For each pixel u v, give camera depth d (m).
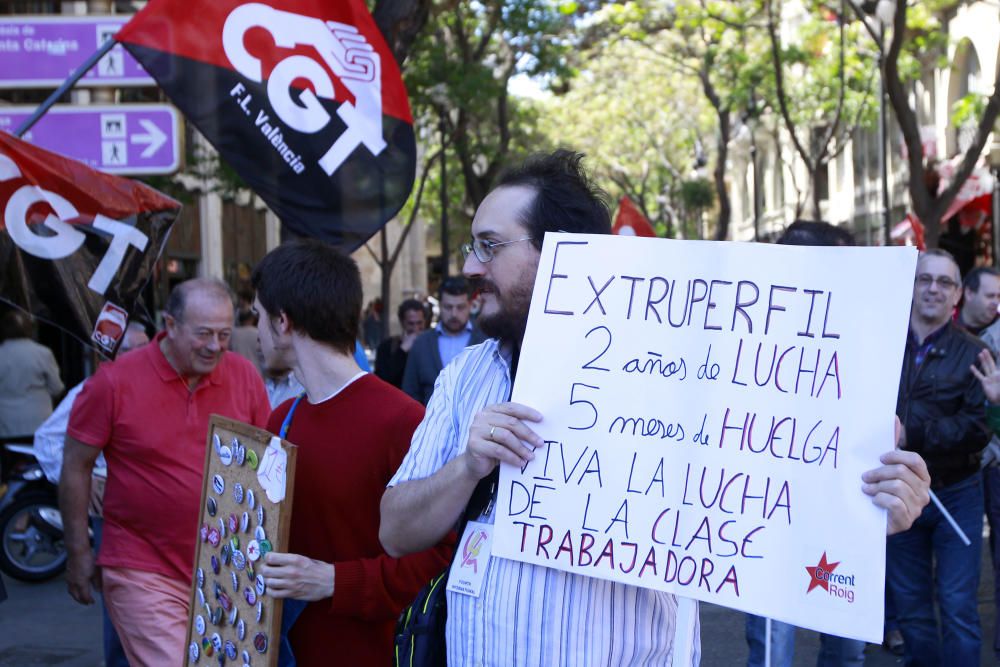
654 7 23.06
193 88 6.00
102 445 4.34
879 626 2.21
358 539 3.24
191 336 4.25
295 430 3.37
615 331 2.47
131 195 5.66
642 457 2.43
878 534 2.23
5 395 10.21
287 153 6.11
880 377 2.27
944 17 23.62
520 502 2.48
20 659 7.11
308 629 3.24
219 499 3.38
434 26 18.33
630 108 41.09
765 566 2.33
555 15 20.30
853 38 24.98
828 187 38.31
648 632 2.51
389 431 3.25
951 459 5.26
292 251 3.39
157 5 5.96
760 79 25.78
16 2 11.09
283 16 6.07
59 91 5.97
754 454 2.36
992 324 7.24
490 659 2.50
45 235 5.56
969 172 15.64
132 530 4.32
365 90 6.21
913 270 2.27
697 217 44.06
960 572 5.24
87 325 5.63
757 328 2.39
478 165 24.33
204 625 3.44
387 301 21.89
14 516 9.21
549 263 2.52
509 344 2.70
